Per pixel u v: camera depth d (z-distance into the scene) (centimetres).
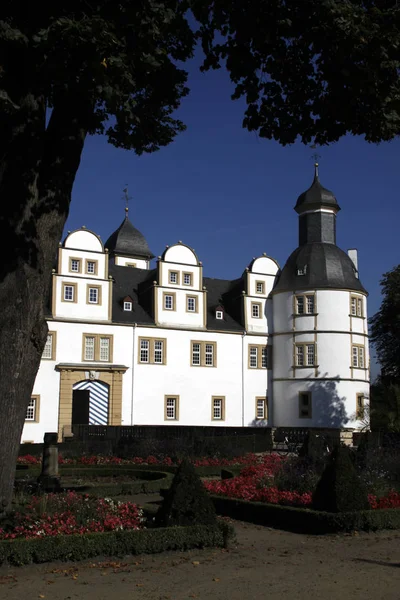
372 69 1341
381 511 1462
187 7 1388
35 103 1316
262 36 1414
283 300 5434
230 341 5278
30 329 1315
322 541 1353
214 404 5131
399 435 3070
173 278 5116
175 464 2919
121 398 4719
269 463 2258
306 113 1600
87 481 2470
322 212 5578
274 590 955
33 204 1324
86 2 1184
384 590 953
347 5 1310
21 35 1112
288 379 5288
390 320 5644
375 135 1512
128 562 1144
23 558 1097
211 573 1066
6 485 1277
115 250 6594
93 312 4722
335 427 5041
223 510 1706
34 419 4384
